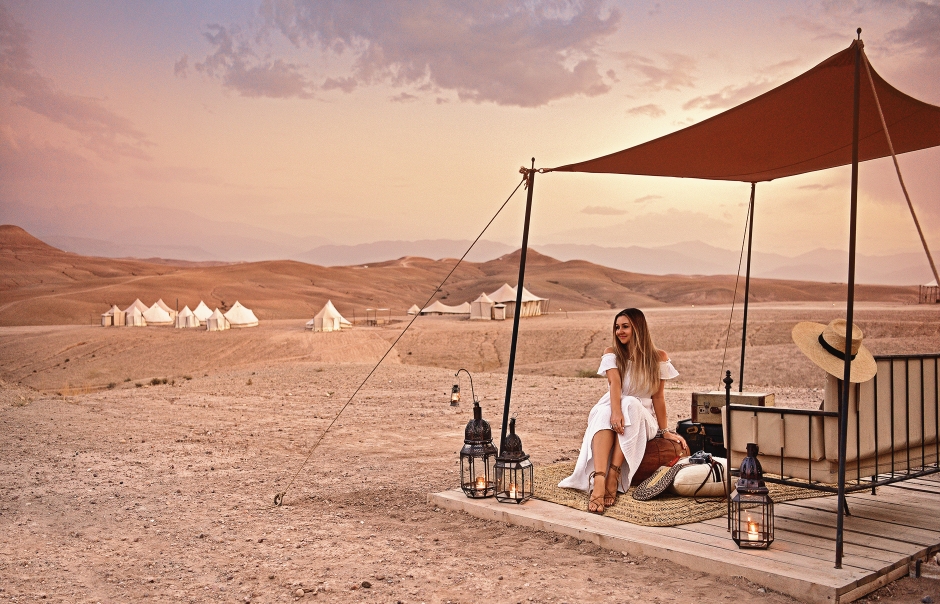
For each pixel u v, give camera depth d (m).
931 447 5.38
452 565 4.81
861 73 4.59
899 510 5.64
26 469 8.81
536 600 4.11
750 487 4.66
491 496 6.46
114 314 92.12
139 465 9.05
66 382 50.50
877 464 4.92
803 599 4.00
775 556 4.46
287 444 10.58
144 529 6.03
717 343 49.22
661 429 6.31
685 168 7.25
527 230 6.62
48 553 5.34
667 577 4.42
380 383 20.00
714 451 7.02
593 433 5.97
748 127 5.79
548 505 6.02
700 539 4.87
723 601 3.99
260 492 7.45
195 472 8.58
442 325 73.94
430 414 13.59
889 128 5.92
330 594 4.32
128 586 4.57
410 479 7.90
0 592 4.46
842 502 4.32
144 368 55.41
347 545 5.40
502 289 82.94
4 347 72.62
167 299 156.00
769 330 51.38
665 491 5.93
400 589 4.38
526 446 10.01
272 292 182.50
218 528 6.02
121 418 13.76
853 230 4.35
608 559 4.82
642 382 6.10
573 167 6.59
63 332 82.81
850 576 4.05
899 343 32.84
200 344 63.59
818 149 6.68
